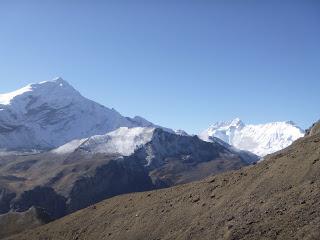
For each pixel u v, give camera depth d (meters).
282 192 62.81
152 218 72.94
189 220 67.50
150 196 81.69
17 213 137.75
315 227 53.00
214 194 71.06
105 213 82.44
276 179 66.50
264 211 60.31
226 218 62.91
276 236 54.94
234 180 72.62
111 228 76.38
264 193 64.62
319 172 62.62
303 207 57.31
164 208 74.25
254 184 67.94
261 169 71.44
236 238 57.88
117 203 84.69
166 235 66.88
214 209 66.94
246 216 61.28
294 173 65.44
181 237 64.19
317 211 55.56
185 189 78.25
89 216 84.31
